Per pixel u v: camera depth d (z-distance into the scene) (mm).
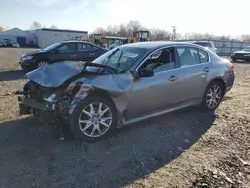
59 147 3447
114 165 3055
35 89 3877
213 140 3818
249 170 2969
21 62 10656
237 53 21453
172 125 4398
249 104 5867
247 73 12297
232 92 7316
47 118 3473
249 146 3613
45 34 56312
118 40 30016
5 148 3402
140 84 3881
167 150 3471
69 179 2746
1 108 5211
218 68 5148
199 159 3229
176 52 4508
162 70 4219
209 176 2836
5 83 8336
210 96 5125
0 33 60438
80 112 3455
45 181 2695
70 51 10852
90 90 3453
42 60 10391
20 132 3939
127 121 3902
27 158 3152
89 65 4117
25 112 4082
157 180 2754
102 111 3656
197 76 4719
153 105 4117
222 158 3252
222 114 5074
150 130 4145
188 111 5207
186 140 3807
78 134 3494
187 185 2668
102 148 3475
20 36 62125
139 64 3986
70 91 3432
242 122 4613
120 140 3736
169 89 4258
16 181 2672
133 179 2770
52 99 3414
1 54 25203
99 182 2709
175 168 3006
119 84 3688
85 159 3170
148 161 3166
